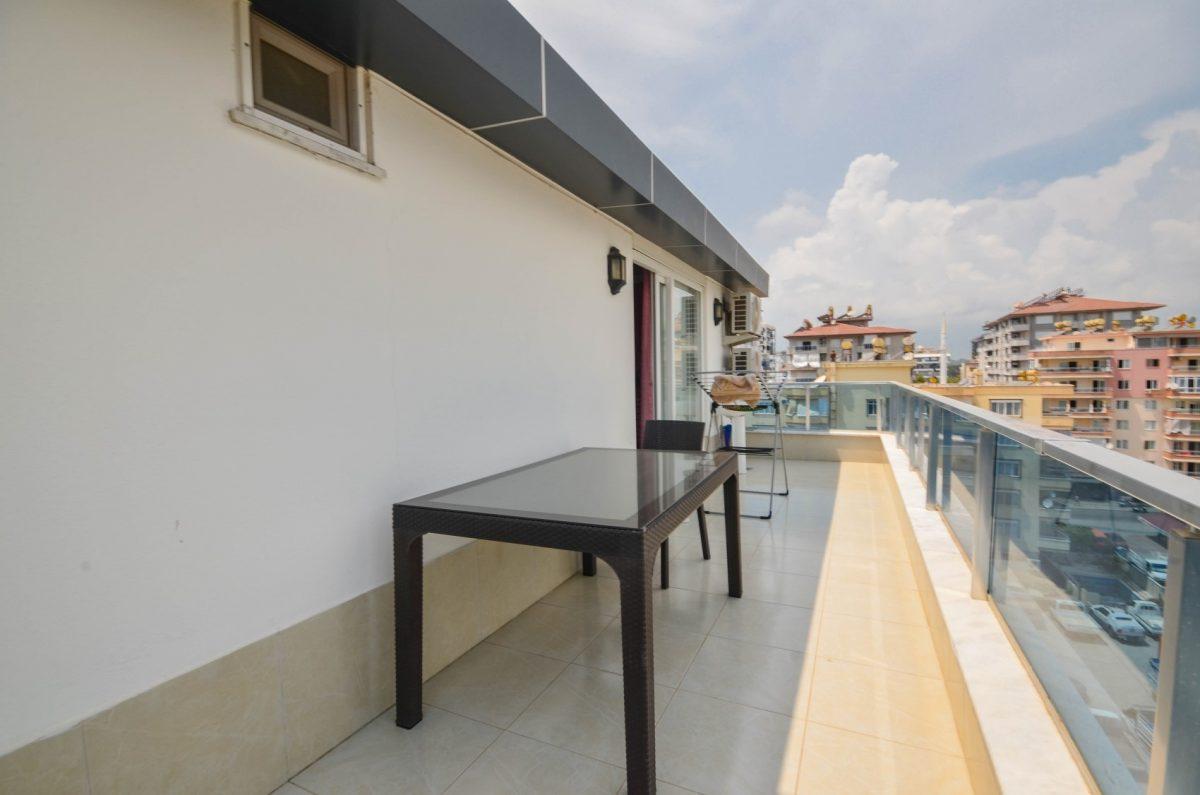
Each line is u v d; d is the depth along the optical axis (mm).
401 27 1639
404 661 1896
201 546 1451
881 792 1616
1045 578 1527
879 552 3623
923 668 2248
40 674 1163
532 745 1827
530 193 2912
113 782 1281
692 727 1913
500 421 2684
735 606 2852
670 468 2561
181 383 1401
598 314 3703
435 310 2264
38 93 1145
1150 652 956
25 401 1136
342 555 1852
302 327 1713
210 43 1449
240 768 1542
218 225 1477
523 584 2836
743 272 6266
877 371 14812
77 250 1206
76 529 1215
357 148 1887
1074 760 1285
